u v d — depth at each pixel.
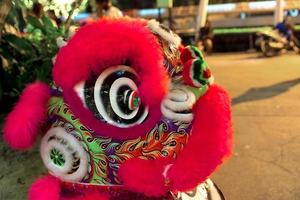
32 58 5.56
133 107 1.88
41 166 4.24
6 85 6.09
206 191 2.47
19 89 5.76
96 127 1.91
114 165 1.93
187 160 1.87
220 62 13.73
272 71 10.75
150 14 17.83
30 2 5.54
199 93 2.00
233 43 19.20
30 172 4.12
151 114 1.92
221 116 1.96
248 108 6.67
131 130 1.91
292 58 13.89
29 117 1.99
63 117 1.97
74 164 1.94
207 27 17.22
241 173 4.10
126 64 1.94
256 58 14.56
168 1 16.66
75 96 1.93
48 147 1.99
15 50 5.98
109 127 1.91
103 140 1.92
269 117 6.06
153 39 1.95
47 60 5.23
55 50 5.23
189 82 1.98
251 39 18.77
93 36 1.89
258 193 3.67
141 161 1.90
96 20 2.01
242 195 3.64
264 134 5.27
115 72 1.91
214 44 19.22
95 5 5.62
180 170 1.86
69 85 1.93
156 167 1.89
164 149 1.93
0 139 4.76
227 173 4.11
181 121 1.94
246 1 18.55
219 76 10.20
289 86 8.43
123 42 1.87
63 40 2.08
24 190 3.74
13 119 2.03
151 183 1.88
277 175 4.03
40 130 2.06
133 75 1.92
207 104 1.98
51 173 2.07
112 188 1.97
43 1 5.41
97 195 1.98
